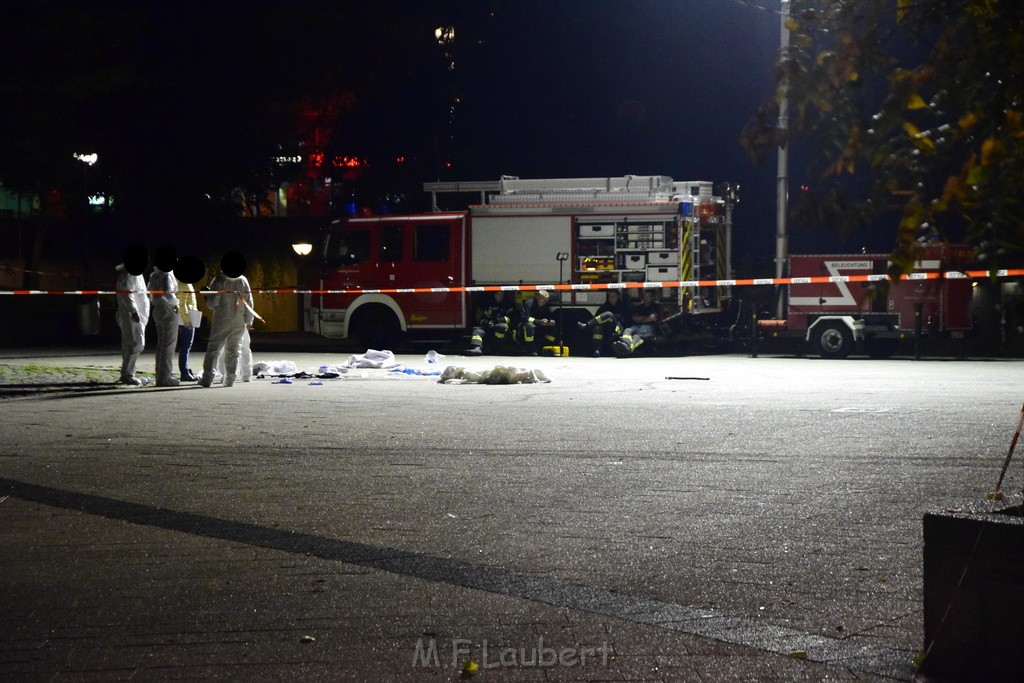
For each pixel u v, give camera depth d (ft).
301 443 40.73
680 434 42.09
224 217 132.46
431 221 98.02
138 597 21.35
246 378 66.64
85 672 17.35
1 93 83.51
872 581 22.04
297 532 26.63
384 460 36.81
